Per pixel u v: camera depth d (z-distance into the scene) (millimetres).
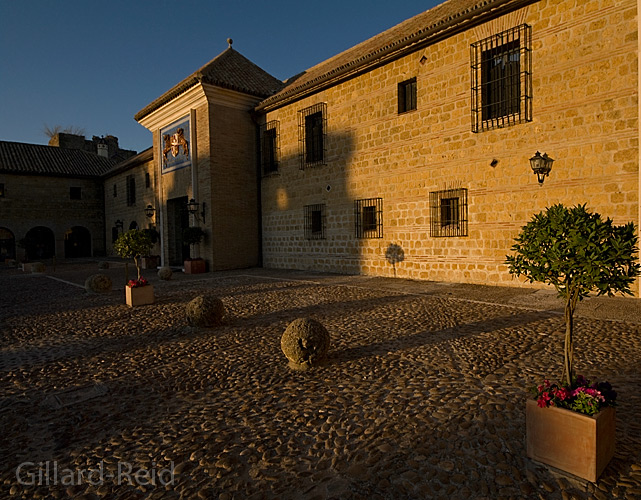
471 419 3500
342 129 14969
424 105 12375
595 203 9164
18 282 15594
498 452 2979
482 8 10469
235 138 18406
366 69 13812
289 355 4965
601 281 2650
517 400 3844
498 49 10742
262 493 2635
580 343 5559
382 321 7293
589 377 4359
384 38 16125
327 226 15758
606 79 8953
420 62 12391
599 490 2508
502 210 10703
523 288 10250
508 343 5703
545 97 9859
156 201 22203
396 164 13250
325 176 15719
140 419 3783
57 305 10008
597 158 9109
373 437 3273
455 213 11891
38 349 6172
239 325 7355
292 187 17250
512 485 2600
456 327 6699
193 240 17562
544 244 2879
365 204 14305
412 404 3855
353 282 12641
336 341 6113
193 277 15688
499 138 10703
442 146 11969
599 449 2574
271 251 18500
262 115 18656
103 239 34094
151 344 6277
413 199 12805
